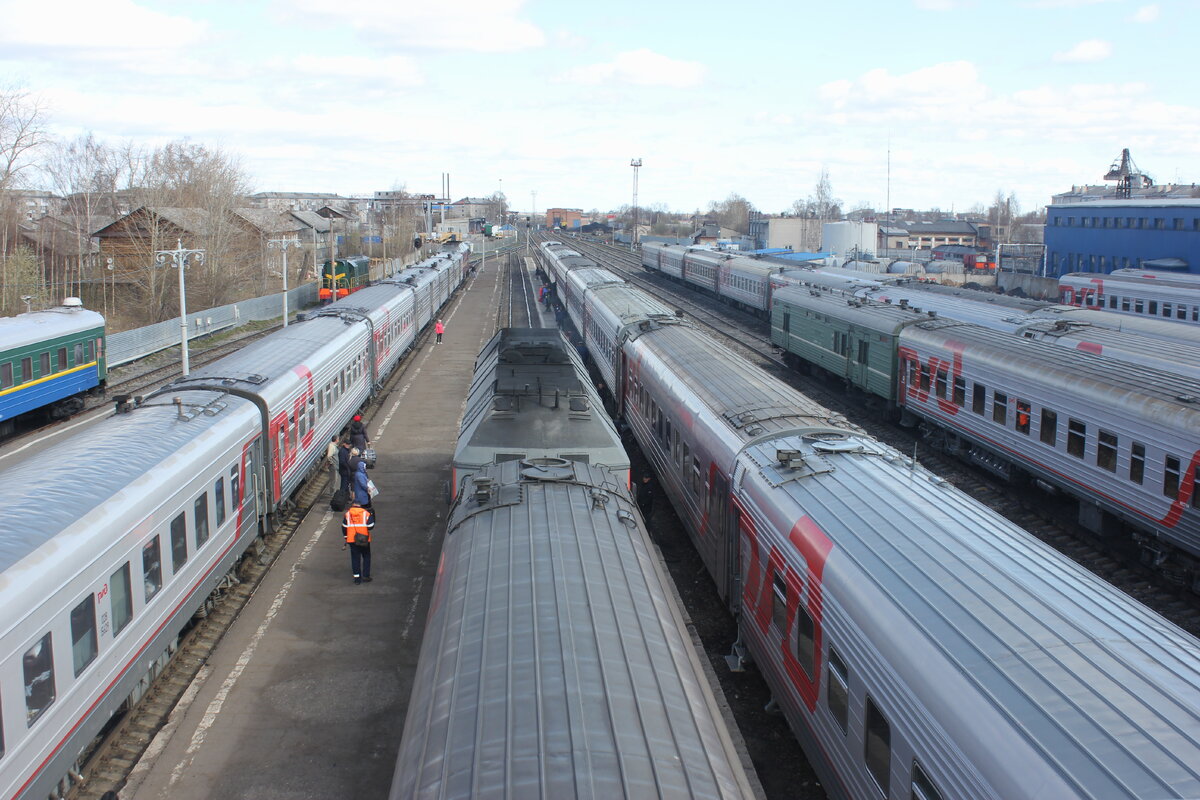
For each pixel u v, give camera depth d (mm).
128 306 52781
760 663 10930
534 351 17125
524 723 5711
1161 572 15570
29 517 9055
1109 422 16297
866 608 7801
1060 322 24484
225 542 13742
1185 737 5328
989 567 7781
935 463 23281
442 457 22828
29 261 46656
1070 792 5156
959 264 82750
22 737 7910
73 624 8898
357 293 34719
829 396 31359
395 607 14125
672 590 9062
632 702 5996
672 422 16953
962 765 6086
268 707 11188
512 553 8328
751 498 11141
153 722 11008
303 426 18625
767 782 9906
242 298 60250
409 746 6047
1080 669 6133
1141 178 82438
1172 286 35406
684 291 69188
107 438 12156
